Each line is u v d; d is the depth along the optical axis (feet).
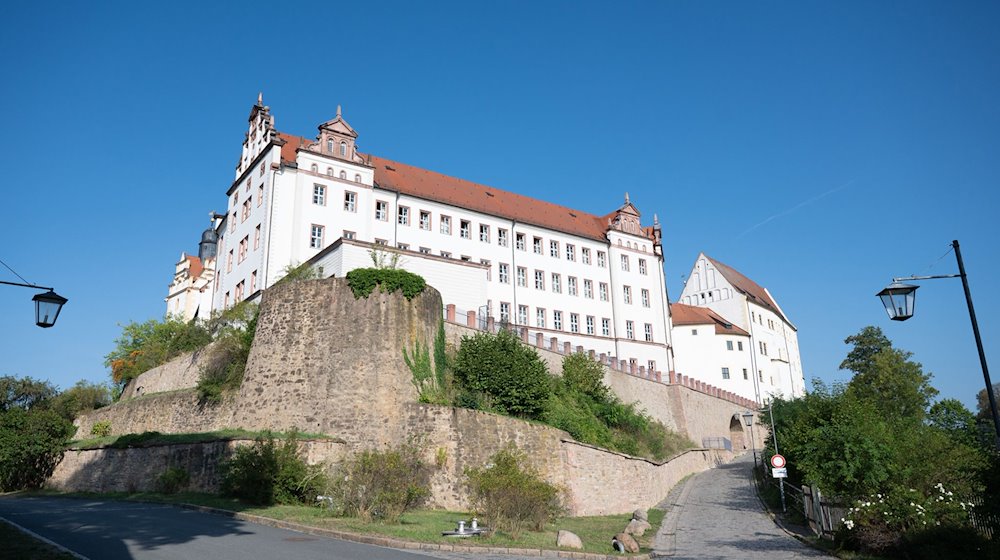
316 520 68.44
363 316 104.27
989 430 119.34
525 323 193.77
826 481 74.64
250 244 158.61
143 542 54.44
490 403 106.63
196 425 112.88
